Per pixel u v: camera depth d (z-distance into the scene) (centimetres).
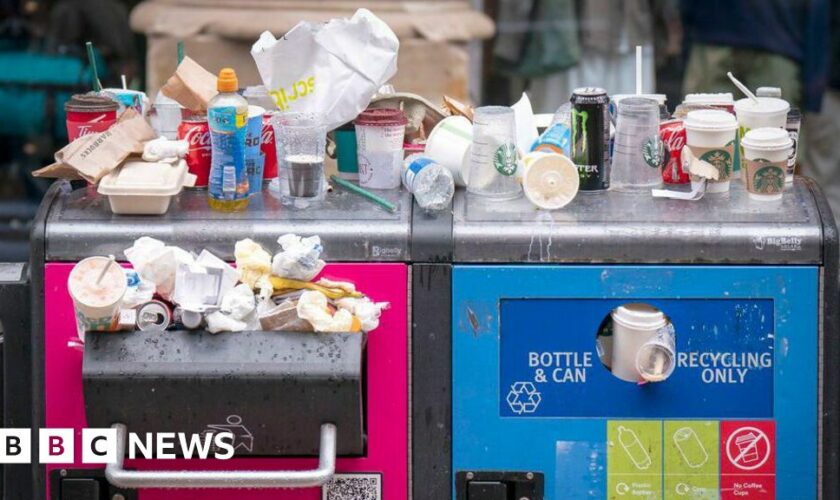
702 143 813
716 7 1291
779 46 1290
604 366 774
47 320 777
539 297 770
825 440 772
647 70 1303
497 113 814
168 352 746
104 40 1273
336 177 851
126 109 849
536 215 789
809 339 768
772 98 873
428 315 773
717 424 773
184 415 753
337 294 764
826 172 1318
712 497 777
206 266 756
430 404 777
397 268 772
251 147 813
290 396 745
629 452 777
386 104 888
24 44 1301
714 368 771
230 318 752
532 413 777
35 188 1327
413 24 1228
